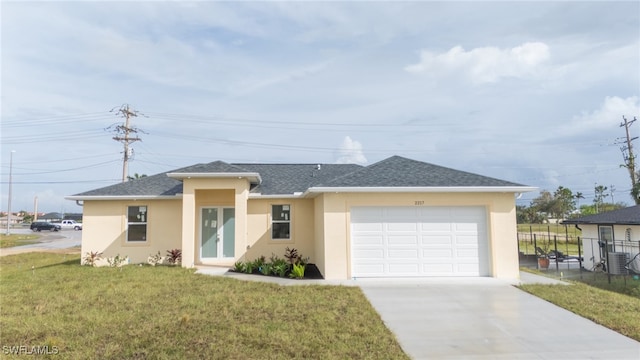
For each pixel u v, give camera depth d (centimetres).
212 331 715
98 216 1667
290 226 1672
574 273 1586
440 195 1288
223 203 1708
